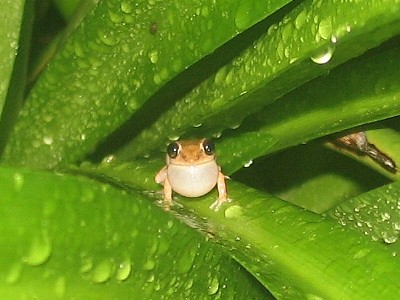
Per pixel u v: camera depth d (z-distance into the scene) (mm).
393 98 177
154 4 159
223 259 149
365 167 222
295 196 228
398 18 130
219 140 192
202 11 150
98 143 182
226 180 182
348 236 152
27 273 125
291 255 152
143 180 192
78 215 130
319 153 226
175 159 184
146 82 164
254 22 141
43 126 182
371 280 143
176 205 185
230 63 166
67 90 177
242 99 162
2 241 123
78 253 130
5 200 124
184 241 143
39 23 254
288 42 147
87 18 167
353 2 135
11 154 183
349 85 178
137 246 137
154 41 161
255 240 158
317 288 145
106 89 175
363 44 140
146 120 191
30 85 220
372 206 191
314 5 143
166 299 144
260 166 231
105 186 133
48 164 183
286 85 157
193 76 174
